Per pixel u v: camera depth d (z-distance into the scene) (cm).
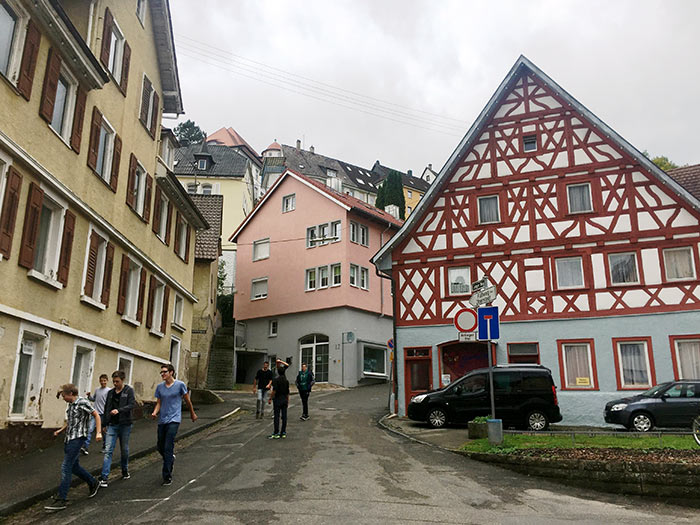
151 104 2072
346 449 1348
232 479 1003
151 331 2069
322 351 3612
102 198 1623
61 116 1412
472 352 2219
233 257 4916
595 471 1009
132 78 1864
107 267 1675
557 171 2250
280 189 4122
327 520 754
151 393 2059
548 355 2111
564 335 2109
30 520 778
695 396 1683
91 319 1562
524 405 1764
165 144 2223
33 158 1235
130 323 1856
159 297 2225
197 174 5562
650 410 1677
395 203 6681
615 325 2061
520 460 1123
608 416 1739
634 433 1379
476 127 2330
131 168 1855
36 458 1152
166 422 989
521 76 2373
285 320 3856
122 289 1777
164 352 2225
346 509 812
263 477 1020
